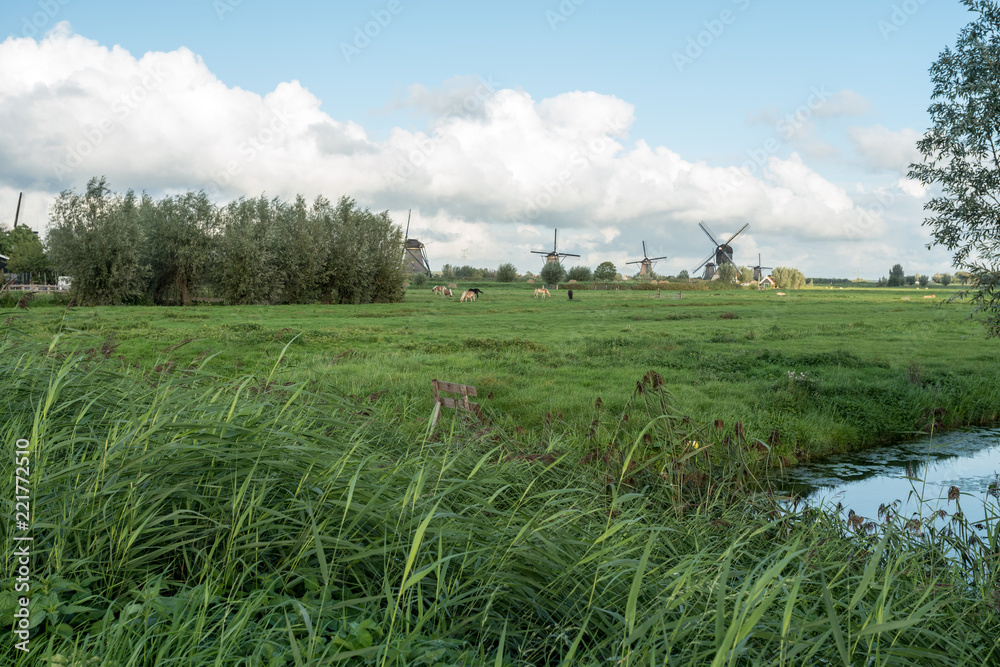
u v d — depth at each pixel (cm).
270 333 2270
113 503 266
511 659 248
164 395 325
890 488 933
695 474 595
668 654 212
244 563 261
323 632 231
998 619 333
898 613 281
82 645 202
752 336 2802
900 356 2164
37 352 411
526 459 504
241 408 349
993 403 1484
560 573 291
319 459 323
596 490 511
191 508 282
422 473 281
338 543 257
